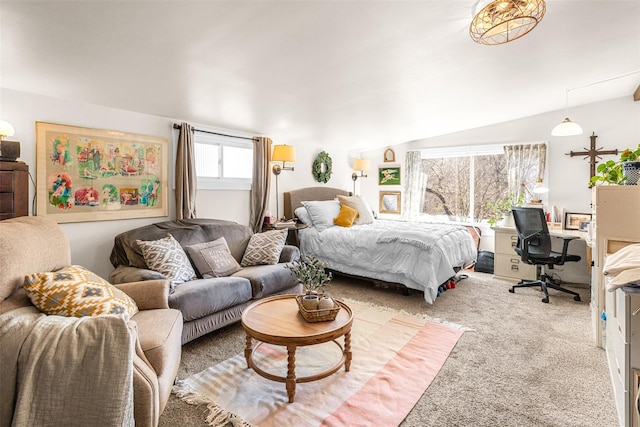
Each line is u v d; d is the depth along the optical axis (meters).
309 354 2.42
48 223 1.86
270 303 2.44
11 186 2.21
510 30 2.22
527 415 1.76
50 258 1.73
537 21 2.04
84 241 2.96
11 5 1.63
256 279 2.91
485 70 3.05
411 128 5.05
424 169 5.81
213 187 4.03
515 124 4.88
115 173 3.13
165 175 3.54
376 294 3.87
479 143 5.20
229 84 2.83
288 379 1.87
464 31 2.31
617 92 3.96
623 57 2.93
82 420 1.16
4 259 1.42
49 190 2.72
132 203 3.26
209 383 2.06
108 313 1.70
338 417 1.74
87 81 2.53
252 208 4.45
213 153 4.05
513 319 3.10
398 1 1.92
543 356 2.39
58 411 1.15
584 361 2.31
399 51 2.53
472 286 4.20
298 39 2.22
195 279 2.88
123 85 2.67
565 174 4.52
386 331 2.83
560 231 4.10
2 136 2.26
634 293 1.38
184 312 2.34
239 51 2.29
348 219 4.62
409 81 3.16
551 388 2.00
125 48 2.12
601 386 2.01
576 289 4.13
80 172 2.90
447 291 3.98
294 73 2.73
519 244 4.03
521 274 4.38
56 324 1.29
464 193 5.44
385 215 6.24
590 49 2.76
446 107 4.10
